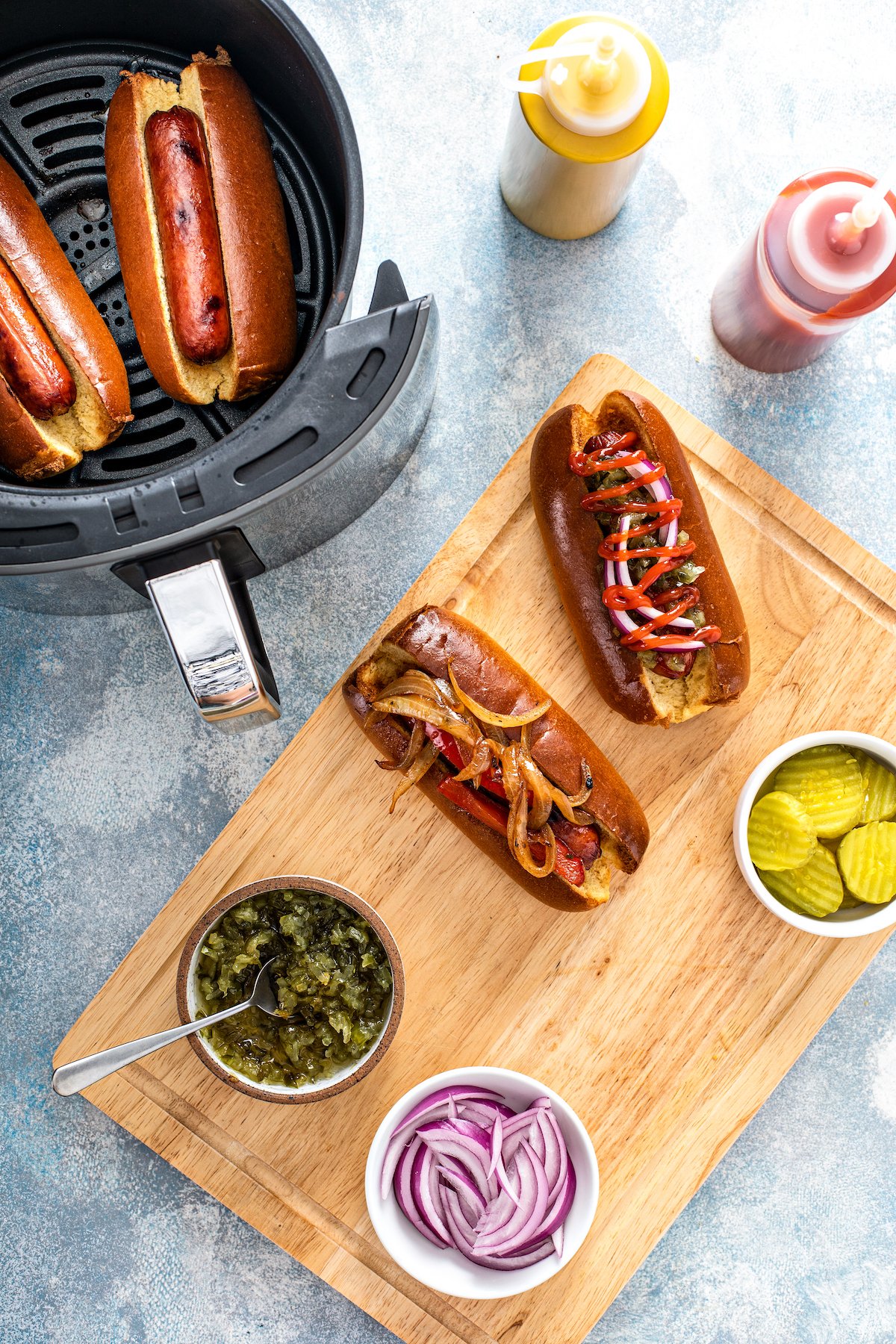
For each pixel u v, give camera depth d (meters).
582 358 0.66
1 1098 0.66
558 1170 0.59
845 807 0.61
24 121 0.60
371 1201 0.58
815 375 0.67
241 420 0.60
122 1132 0.67
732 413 0.67
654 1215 0.63
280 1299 0.67
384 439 0.57
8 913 0.66
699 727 0.64
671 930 0.63
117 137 0.56
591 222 0.64
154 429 0.60
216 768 0.66
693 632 0.60
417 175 0.66
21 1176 0.67
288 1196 0.63
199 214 0.55
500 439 0.66
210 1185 0.63
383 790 0.63
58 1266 0.67
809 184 0.60
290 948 0.60
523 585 0.64
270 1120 0.63
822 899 0.61
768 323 0.62
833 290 0.59
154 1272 0.67
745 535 0.64
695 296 0.66
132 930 0.66
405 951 0.63
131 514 0.53
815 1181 0.68
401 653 0.61
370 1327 0.67
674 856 0.63
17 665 0.66
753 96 0.66
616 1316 0.68
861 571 0.64
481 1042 0.63
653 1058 0.63
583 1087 0.63
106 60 0.60
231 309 0.56
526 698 0.60
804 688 0.64
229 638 0.54
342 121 0.54
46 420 0.57
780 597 0.64
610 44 0.54
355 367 0.53
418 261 0.66
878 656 0.64
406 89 0.66
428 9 0.65
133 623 0.66
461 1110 0.61
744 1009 0.63
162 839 0.66
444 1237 0.60
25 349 0.54
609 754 0.64
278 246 0.57
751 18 0.66
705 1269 0.68
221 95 0.56
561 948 0.63
